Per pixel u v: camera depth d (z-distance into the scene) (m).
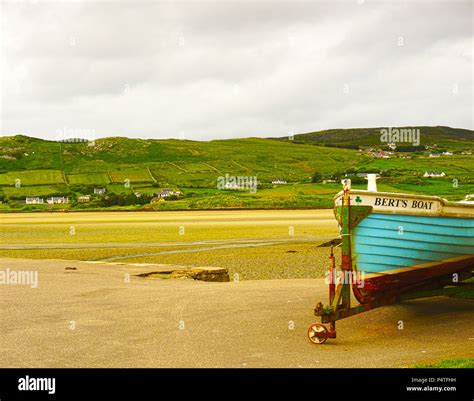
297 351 13.11
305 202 136.88
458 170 192.50
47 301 19.36
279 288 22.41
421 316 16.77
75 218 112.56
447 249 15.89
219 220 94.06
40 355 12.77
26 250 49.31
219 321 16.20
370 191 14.92
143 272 27.86
